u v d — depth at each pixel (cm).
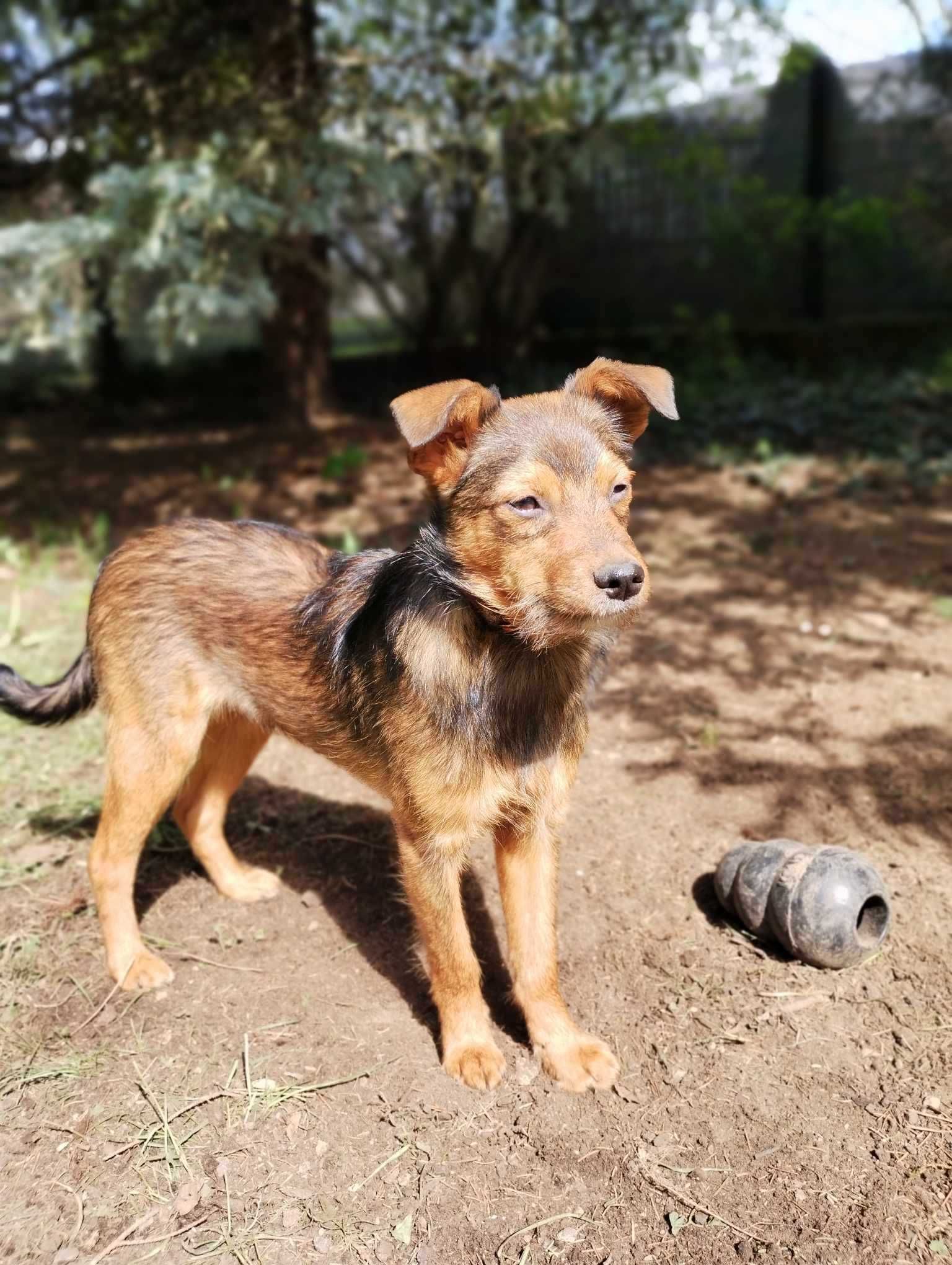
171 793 81
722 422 247
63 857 96
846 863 79
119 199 152
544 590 62
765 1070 71
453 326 350
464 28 238
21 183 225
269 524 86
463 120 234
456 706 66
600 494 64
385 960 83
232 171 166
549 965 72
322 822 103
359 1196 63
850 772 105
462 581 66
